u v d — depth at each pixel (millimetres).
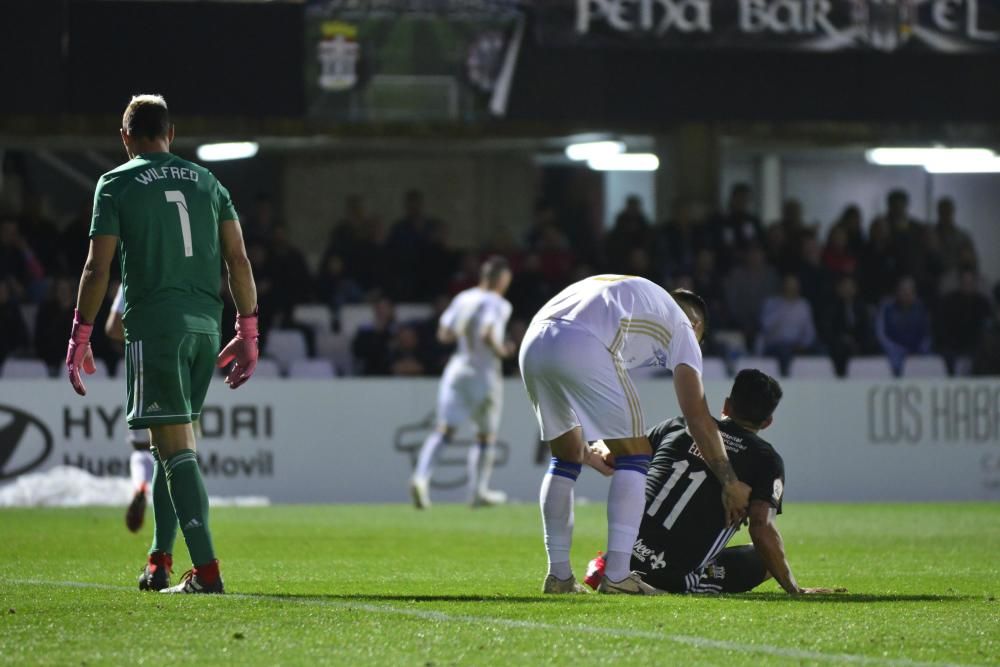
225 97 48125
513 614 15977
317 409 46000
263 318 50406
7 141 58656
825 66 52688
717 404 48156
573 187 74812
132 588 18812
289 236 71375
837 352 53500
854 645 14148
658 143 61969
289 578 21469
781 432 48656
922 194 76062
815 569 24281
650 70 51406
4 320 47375
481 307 43000
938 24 53062
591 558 26578
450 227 73125
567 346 18000
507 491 47031
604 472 19344
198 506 17844
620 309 18141
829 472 48875
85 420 44125
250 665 12914
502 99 50094
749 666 12984
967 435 49875
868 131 62844
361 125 57969
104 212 17734
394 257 55812
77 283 48312
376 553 27344
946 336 54844
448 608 16453
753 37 51938
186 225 17906
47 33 46906
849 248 58406
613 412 18031
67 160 69438
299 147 66000
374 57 49125
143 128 18312
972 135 63156
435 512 41031
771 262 55562
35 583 19797
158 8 47656
